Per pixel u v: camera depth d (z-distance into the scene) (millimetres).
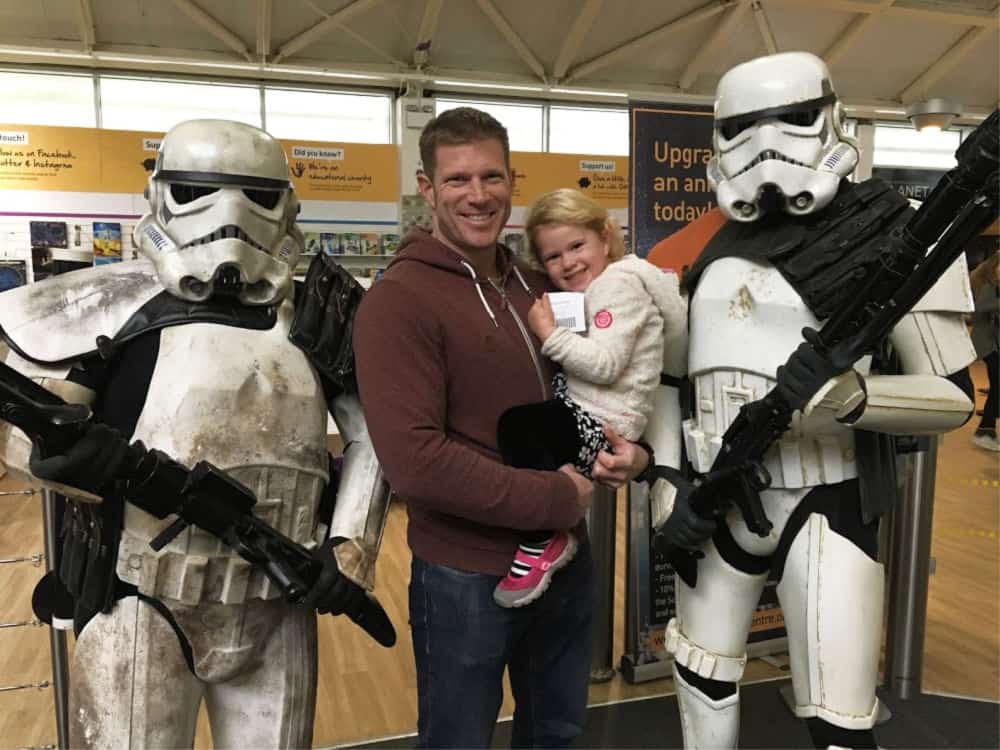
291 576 1007
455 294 1172
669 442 1430
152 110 5168
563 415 1199
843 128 1230
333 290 1188
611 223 1420
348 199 4688
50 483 949
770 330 1250
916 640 2199
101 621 1045
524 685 1349
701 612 1390
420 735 1268
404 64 5293
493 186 1164
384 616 1135
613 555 2344
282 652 1135
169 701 1053
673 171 2318
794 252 1233
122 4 4535
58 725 1632
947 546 3277
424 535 1214
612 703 2223
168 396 1000
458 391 1160
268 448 1038
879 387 1132
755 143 1198
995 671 2348
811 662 1270
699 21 5344
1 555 3230
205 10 4648
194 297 1028
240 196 1017
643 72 5789
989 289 3840
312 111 5480
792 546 1290
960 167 892
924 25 5656
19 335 986
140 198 4383
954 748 1973
